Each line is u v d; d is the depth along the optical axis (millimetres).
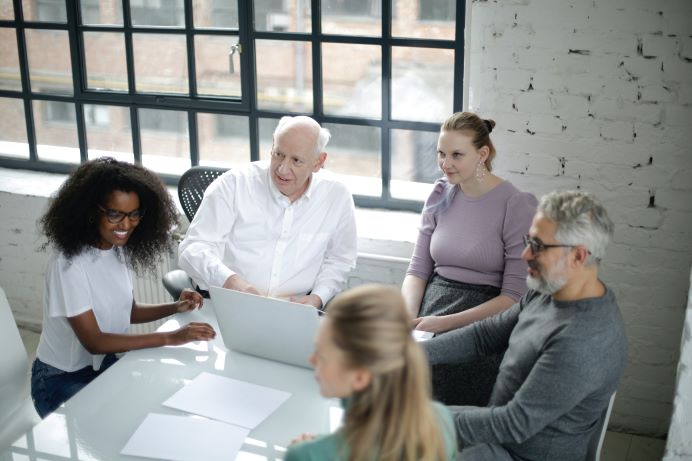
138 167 2549
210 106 3791
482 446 2082
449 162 2717
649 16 2842
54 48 4008
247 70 3676
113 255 2584
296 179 2816
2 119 4238
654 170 3004
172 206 2643
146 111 3949
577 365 1929
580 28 2934
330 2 3496
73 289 2455
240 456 1943
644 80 2918
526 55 3031
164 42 3805
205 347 2488
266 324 2346
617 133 3008
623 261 3146
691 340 2271
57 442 1986
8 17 4023
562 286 1981
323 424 2088
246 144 3879
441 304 2797
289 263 2961
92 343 2459
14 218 3955
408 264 3373
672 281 3107
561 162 3111
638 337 3215
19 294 4113
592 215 1935
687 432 2301
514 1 2984
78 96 4008
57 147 4199
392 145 3609
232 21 3672
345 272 3029
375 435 1438
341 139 3691
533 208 2715
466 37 3201
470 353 2357
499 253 2744
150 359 2404
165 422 2068
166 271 3682
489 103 3141
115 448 1968
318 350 1458
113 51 3916
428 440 1461
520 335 2123
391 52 3475
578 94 3012
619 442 3268
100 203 2422
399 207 3674
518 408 1978
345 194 3023
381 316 1409
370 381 1429
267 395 2213
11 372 2527
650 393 3262
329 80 3609
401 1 3387
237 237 2967
